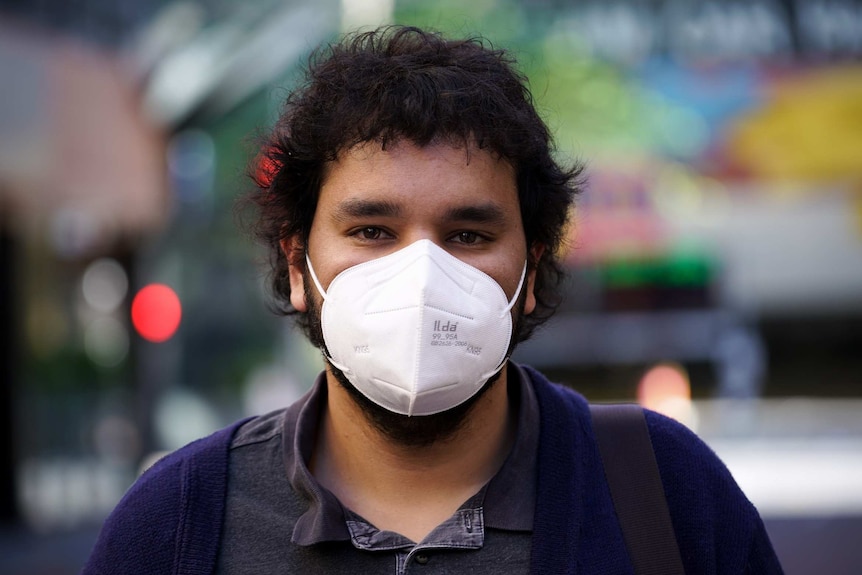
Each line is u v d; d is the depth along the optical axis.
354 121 3.01
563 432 3.15
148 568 3.06
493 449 3.19
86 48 13.28
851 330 37.16
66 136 12.73
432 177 2.98
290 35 14.31
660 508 3.09
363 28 3.74
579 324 27.55
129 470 16.55
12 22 12.38
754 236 27.20
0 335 15.04
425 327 2.93
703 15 24.06
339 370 3.11
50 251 16.84
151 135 14.31
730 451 20.80
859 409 27.80
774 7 24.39
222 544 3.06
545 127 3.33
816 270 28.33
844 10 24.48
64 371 16.78
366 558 2.96
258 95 14.59
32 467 15.94
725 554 3.14
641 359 27.72
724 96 24.59
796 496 15.81
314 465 3.24
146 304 16.52
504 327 3.05
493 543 2.99
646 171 24.36
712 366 27.80
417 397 2.95
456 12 14.48
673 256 26.56
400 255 2.98
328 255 3.11
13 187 12.07
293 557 2.99
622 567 3.01
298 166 3.21
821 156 25.02
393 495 3.13
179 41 14.27
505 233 3.09
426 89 3.00
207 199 16.73
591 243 24.94
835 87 24.77
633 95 23.45
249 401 18.12
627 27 23.33
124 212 13.91
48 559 12.81
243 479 3.15
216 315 17.89
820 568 11.49
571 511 3.02
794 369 37.34
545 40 20.42
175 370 17.55
